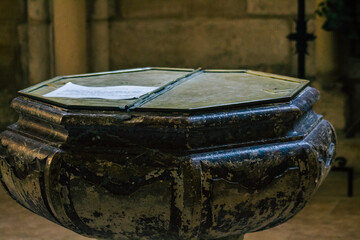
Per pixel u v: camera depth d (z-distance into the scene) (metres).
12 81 4.73
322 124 2.03
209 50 4.59
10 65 4.71
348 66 4.43
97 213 1.71
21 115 1.97
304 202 1.82
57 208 1.73
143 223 1.69
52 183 1.71
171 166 1.64
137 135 1.68
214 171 1.65
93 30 4.62
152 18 4.61
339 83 4.39
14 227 3.33
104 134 1.70
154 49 4.64
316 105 4.42
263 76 2.23
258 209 1.74
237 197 1.69
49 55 4.65
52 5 4.54
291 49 4.46
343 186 3.94
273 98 1.79
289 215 1.86
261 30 4.49
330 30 4.24
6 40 4.68
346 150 4.25
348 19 4.20
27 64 4.69
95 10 4.59
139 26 4.63
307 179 1.77
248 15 4.49
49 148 1.75
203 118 1.65
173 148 1.66
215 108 1.69
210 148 1.67
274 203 1.76
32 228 3.32
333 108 4.39
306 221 3.38
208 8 4.54
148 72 2.39
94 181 1.68
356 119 4.45
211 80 2.16
